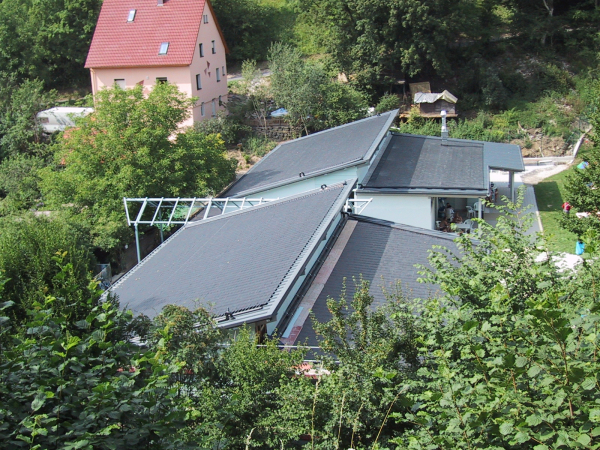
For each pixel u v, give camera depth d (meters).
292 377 9.88
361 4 47.56
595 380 5.88
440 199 30.00
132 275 17.80
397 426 8.94
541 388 6.53
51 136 49.00
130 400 7.08
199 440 7.93
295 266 13.77
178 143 31.44
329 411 8.97
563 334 5.94
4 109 50.28
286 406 9.09
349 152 26.16
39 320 7.94
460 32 52.84
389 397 8.61
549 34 52.78
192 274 15.83
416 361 9.39
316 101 45.81
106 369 7.83
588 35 52.88
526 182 36.19
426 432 6.98
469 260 9.68
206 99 48.97
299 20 61.03
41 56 57.34
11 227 22.05
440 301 9.16
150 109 30.50
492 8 55.50
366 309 10.17
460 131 44.28
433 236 17.64
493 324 7.98
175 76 46.59
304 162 27.53
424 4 47.19
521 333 6.81
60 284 13.77
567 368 6.02
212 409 9.09
